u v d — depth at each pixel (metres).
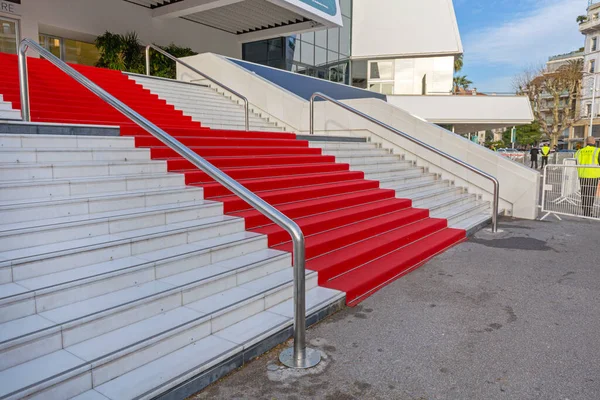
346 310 4.08
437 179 9.91
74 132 5.06
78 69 9.55
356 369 3.00
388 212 6.96
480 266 5.51
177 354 2.85
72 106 7.29
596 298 4.36
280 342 3.32
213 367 2.79
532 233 7.47
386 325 3.74
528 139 60.66
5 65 8.38
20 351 2.40
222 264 3.91
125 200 4.18
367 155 9.60
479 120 22.80
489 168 9.44
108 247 3.42
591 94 55.06
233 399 2.64
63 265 3.14
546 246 6.54
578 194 9.21
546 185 9.23
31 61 9.05
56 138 4.69
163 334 2.81
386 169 9.01
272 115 11.34
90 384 2.43
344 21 26.06
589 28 56.44
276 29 18.00
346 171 8.05
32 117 6.24
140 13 15.14
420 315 3.96
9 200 3.57
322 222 5.48
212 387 2.76
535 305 4.19
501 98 22.78
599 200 8.89
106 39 13.15
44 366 2.39
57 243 3.38
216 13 16.39
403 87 26.92
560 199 9.27
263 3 15.38
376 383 2.82
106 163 4.59
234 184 3.05
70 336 2.62
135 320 2.97
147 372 2.62
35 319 2.64
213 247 3.93
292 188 6.43
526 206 9.01
